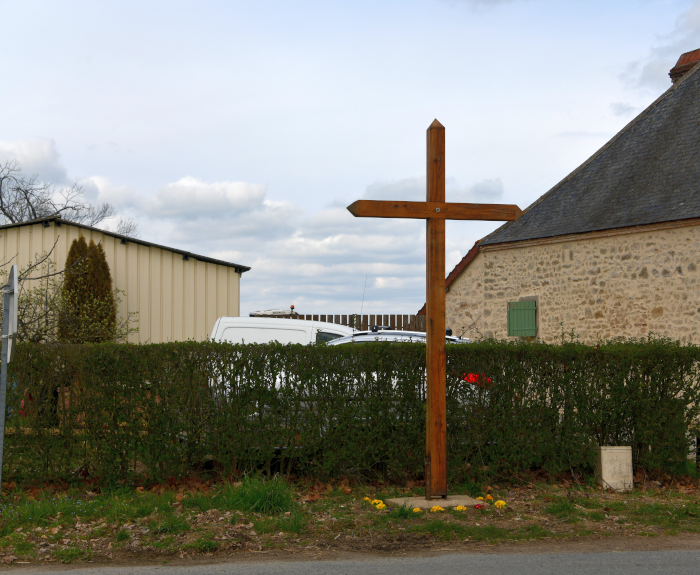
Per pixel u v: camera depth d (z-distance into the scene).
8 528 5.63
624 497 7.07
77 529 5.67
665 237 12.35
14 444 6.77
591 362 7.66
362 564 4.95
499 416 7.38
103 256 15.73
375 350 7.17
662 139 14.28
